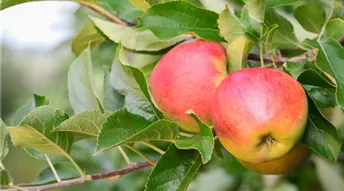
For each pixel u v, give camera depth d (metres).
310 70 0.74
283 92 0.71
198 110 0.75
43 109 0.73
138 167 0.80
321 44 0.74
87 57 0.82
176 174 0.72
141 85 0.74
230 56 0.76
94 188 1.23
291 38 0.84
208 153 0.69
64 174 0.82
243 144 0.71
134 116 0.72
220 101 0.72
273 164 0.79
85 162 1.08
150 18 0.79
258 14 0.75
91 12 1.11
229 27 0.76
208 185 1.12
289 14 0.98
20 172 2.88
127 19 0.85
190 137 0.72
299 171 1.11
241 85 0.71
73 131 0.73
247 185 1.12
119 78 0.77
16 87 4.21
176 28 0.78
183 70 0.75
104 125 0.70
